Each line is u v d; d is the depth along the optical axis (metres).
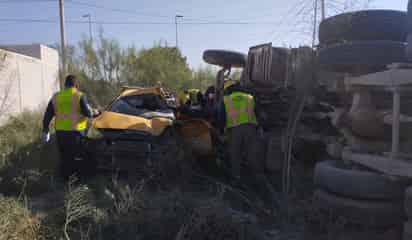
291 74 5.74
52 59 17.27
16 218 3.66
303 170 5.31
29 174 5.31
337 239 3.50
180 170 5.53
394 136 3.38
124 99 6.66
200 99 8.24
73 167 5.66
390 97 3.99
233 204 4.68
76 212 3.86
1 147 6.41
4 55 9.55
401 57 4.20
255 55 7.08
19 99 12.46
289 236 3.77
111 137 5.66
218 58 7.96
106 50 19.86
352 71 4.51
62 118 5.52
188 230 3.53
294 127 4.99
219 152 6.19
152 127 5.75
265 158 5.76
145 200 4.15
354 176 3.60
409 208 3.14
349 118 4.08
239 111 5.73
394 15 4.53
